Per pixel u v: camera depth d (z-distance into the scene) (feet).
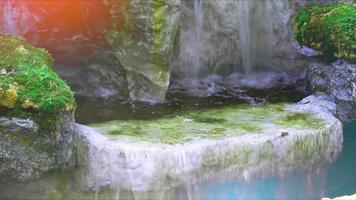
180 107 18.52
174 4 18.35
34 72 14.70
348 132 17.79
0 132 13.83
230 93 20.06
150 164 14.60
